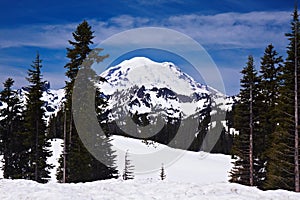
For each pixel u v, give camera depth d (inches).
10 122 1389.0
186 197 453.4
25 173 1295.5
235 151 1104.8
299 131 919.7
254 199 439.5
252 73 1079.0
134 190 505.4
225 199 433.1
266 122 1090.7
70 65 1022.4
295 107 915.4
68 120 1047.0
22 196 457.7
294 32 946.1
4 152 1374.3
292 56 946.7
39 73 1296.8
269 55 1183.6
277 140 980.6
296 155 900.0
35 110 1284.4
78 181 1076.5
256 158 1128.8
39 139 1300.4
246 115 1085.8
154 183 551.2
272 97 1128.8
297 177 893.8
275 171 985.5
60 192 479.2
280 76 967.0
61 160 1147.9
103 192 491.2
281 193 473.4
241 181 1117.1
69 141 1072.8
